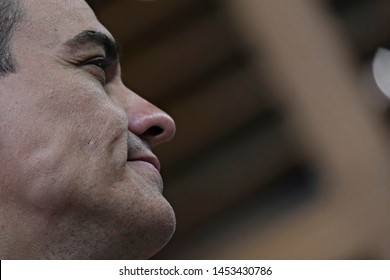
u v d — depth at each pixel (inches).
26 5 100.6
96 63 102.2
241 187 264.2
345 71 246.1
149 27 243.3
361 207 249.1
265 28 239.5
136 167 96.9
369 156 248.4
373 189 248.2
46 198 88.8
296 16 237.6
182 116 258.7
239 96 254.1
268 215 259.9
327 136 249.3
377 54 255.6
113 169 91.6
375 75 253.4
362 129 248.4
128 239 93.7
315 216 252.5
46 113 92.1
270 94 251.3
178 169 265.6
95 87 97.6
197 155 264.7
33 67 95.4
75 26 101.4
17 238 90.5
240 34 243.0
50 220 90.2
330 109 247.4
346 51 247.8
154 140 106.7
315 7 240.1
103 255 93.9
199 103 256.8
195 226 266.8
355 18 255.8
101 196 89.7
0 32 97.5
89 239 91.9
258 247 257.3
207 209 265.9
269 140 257.9
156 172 98.7
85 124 92.6
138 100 107.3
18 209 89.9
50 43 98.5
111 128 93.7
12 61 95.4
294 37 240.4
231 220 265.3
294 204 257.0
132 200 91.4
